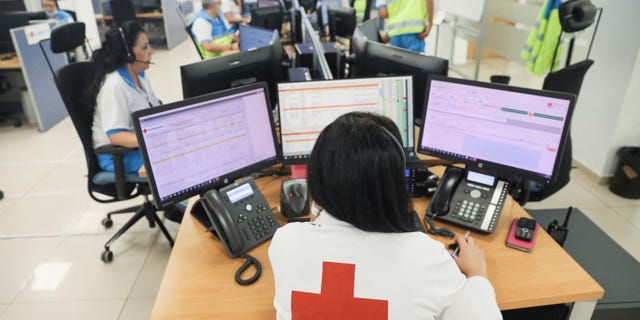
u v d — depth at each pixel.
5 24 4.25
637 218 2.75
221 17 4.35
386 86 1.58
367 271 0.79
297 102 1.56
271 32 2.84
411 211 0.80
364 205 0.75
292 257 0.84
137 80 2.30
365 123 0.77
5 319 2.04
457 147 1.50
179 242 1.38
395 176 0.75
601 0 2.92
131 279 2.29
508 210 1.50
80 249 2.53
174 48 7.90
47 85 4.30
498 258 1.27
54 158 3.68
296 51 2.88
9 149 3.86
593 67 3.07
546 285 1.17
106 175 2.25
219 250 1.34
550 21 3.07
